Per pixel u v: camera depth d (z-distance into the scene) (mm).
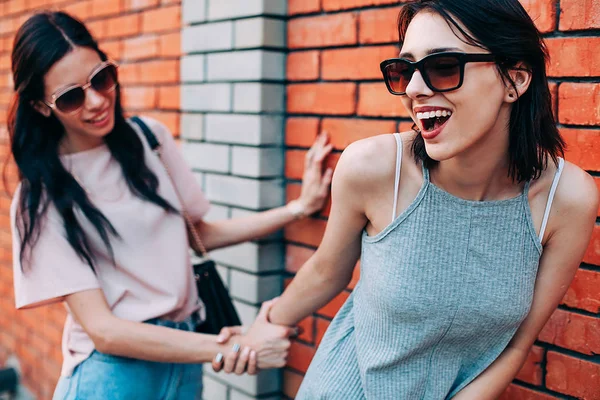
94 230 1890
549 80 1736
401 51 1285
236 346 1856
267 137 2496
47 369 4094
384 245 1393
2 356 4688
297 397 1705
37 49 1805
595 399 1687
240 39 2539
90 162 1954
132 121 2127
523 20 1194
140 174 1989
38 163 1861
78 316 1853
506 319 1360
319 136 2355
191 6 2811
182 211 2125
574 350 1728
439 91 1194
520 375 1850
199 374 2107
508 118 1278
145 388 1912
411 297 1354
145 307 1934
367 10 2150
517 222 1326
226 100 2646
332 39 2285
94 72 1852
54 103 1824
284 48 2486
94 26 3682
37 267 1837
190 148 2902
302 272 1711
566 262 1387
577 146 1682
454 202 1324
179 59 3018
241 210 2609
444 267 1344
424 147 1348
